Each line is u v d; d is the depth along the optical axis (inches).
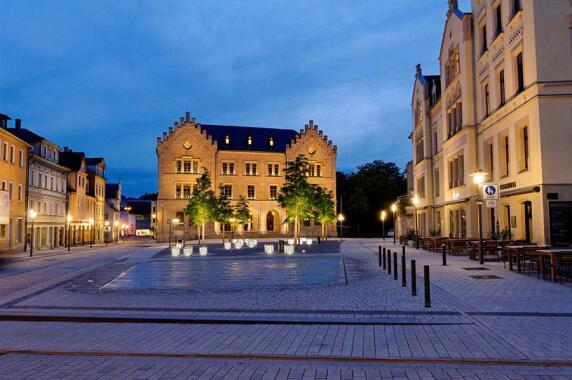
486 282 583.5
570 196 792.9
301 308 432.8
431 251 1216.8
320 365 260.1
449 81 1405.0
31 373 248.2
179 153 2928.2
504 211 1003.3
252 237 2992.1
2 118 1828.2
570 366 252.2
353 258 1078.4
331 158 3164.4
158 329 362.9
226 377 239.0
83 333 351.3
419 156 1891.0
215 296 519.8
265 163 3097.9
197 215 2331.4
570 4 818.8
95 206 2874.0
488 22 1081.4
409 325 358.9
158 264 1016.2
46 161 2048.5
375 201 3412.9
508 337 313.3
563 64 812.6
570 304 429.1
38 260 1246.3
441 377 235.3
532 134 838.5
